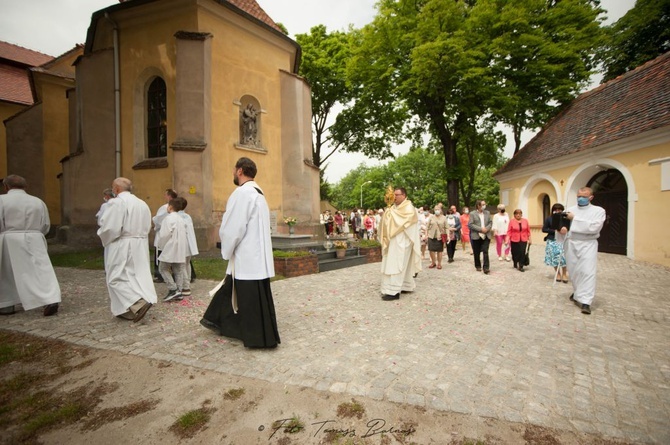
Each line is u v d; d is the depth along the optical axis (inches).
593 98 630.5
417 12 721.6
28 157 646.5
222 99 462.9
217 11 452.1
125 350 151.2
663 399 115.6
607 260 446.9
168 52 447.8
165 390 121.0
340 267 410.0
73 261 397.1
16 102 761.0
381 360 143.9
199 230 415.5
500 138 922.7
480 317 206.8
